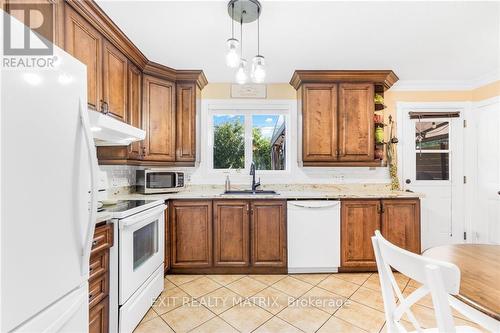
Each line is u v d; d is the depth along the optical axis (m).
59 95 0.90
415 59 2.52
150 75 2.59
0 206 0.69
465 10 1.72
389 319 1.00
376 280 2.43
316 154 2.83
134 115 2.36
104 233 1.44
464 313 0.93
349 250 2.57
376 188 3.14
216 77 3.04
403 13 1.75
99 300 1.41
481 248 1.32
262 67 1.71
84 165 1.03
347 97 2.83
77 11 1.56
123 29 1.95
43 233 0.83
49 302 0.85
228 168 3.29
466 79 3.09
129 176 2.82
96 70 1.77
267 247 2.57
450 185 3.18
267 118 3.31
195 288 2.27
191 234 2.57
